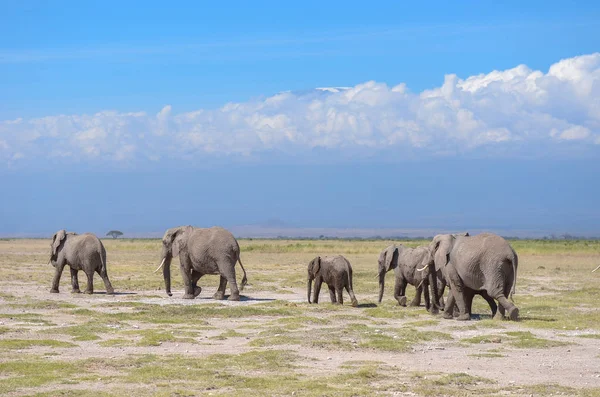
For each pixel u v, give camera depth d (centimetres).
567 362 1802
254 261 7019
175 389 1448
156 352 1891
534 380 1587
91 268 3475
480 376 1619
